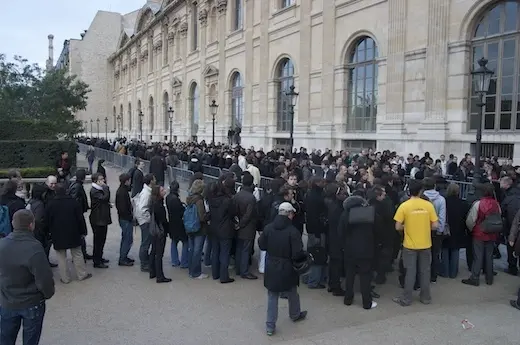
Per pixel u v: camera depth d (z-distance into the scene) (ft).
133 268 30.68
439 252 28.53
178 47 163.12
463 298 25.17
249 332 20.71
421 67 62.28
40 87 115.34
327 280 28.25
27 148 75.31
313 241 26.58
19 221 15.46
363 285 23.52
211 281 28.12
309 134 85.66
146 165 73.00
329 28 79.61
